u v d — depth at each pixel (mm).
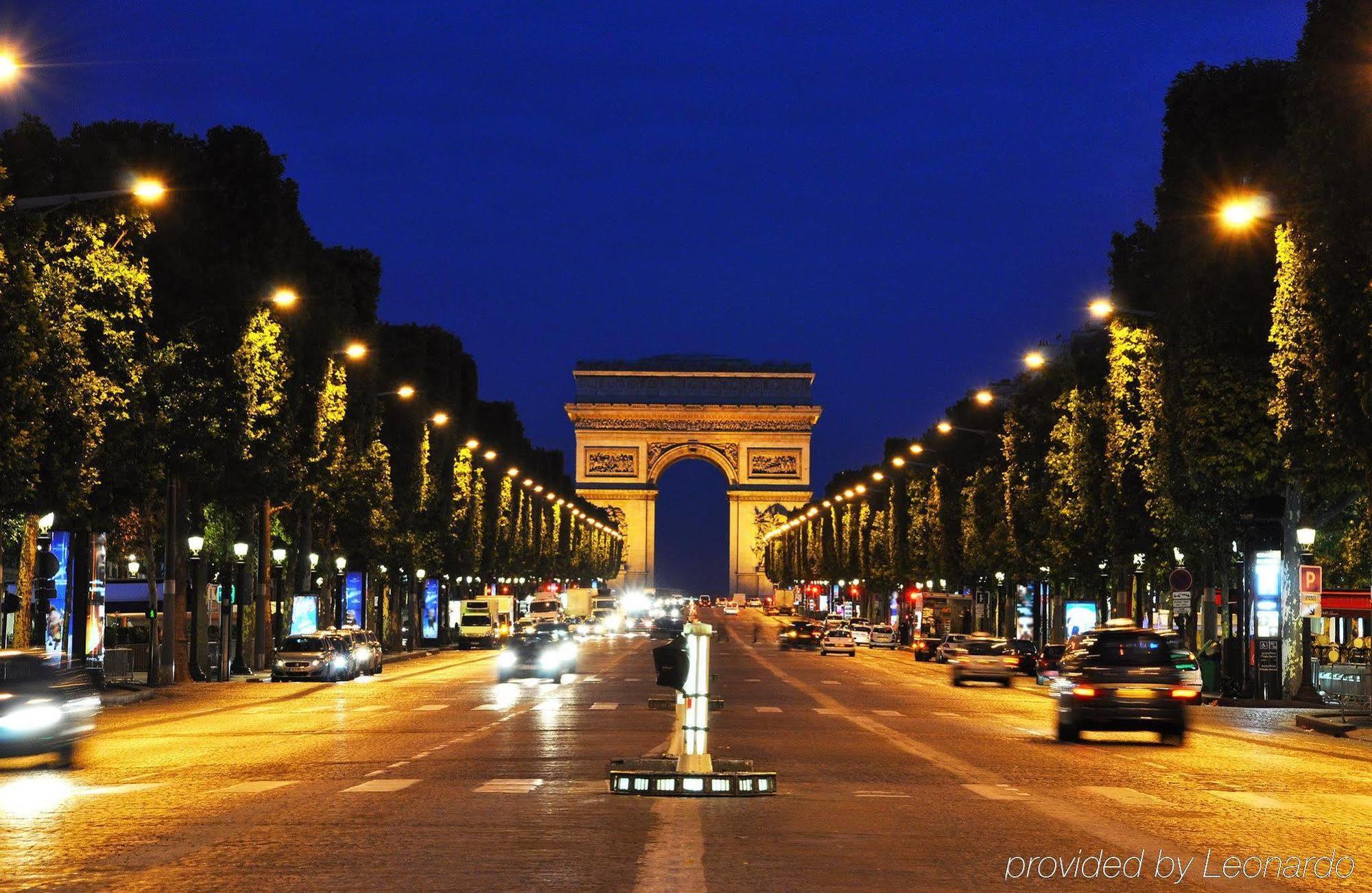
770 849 18000
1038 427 93438
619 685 67125
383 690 64812
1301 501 57719
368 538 97125
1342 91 40469
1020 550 95750
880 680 75438
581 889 15078
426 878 15750
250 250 69188
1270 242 54562
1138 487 70062
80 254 48688
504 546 161375
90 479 48656
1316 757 34094
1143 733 42438
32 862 16906
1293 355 43781
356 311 97250
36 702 29547
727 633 166750
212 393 62438
